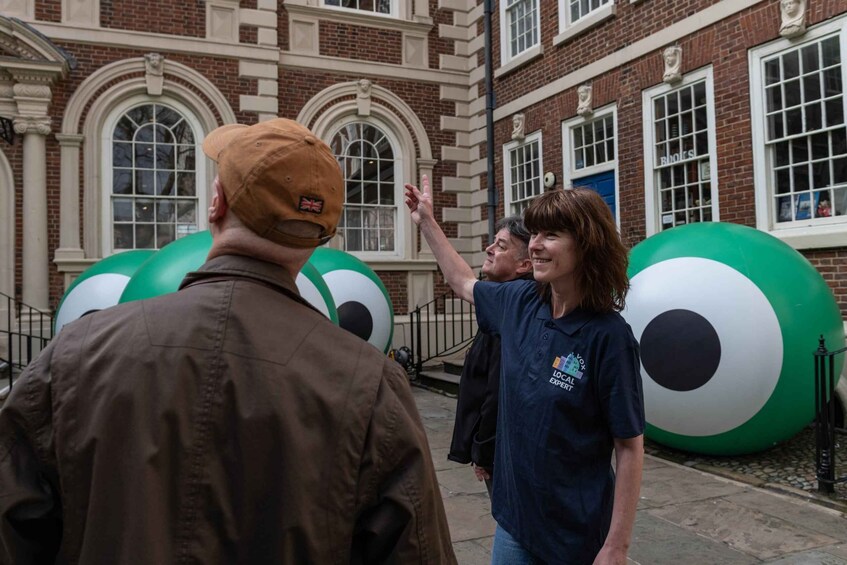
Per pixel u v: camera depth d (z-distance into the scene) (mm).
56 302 10289
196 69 11164
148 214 10984
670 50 8695
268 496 1005
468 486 4746
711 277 4844
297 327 1118
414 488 1085
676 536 3734
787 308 4723
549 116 11023
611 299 1825
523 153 11867
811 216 7223
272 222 1119
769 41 7582
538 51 11133
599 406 1792
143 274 4824
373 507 1087
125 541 938
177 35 11031
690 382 4793
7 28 9742
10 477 989
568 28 10539
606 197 9969
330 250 9094
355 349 1160
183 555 968
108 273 8094
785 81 7438
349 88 12234
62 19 10414
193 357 1031
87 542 950
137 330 1051
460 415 2596
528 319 2002
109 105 10656
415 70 12727
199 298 1092
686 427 4988
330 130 12172
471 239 13117
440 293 12719
